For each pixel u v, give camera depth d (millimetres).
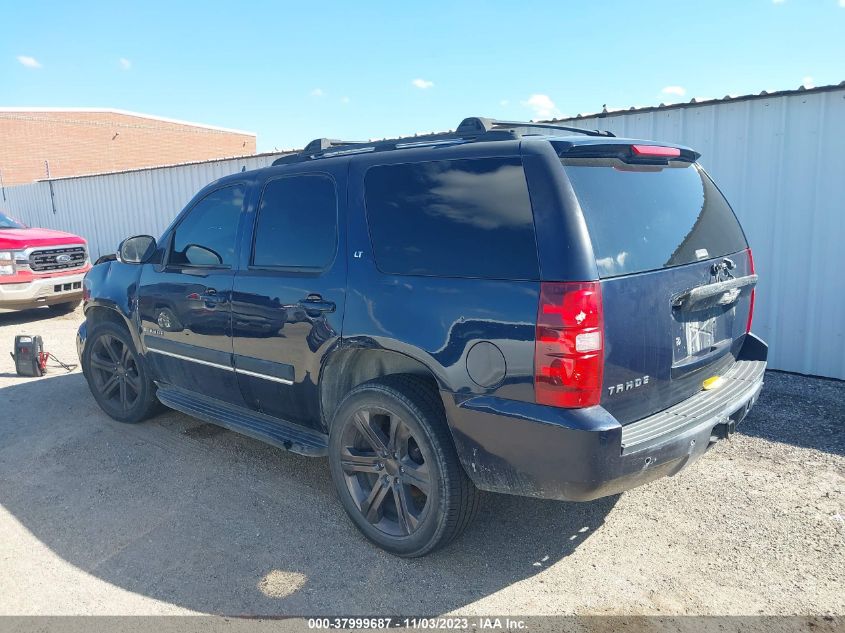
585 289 2492
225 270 3988
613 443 2512
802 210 6020
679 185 3324
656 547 3277
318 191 3539
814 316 6082
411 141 3457
